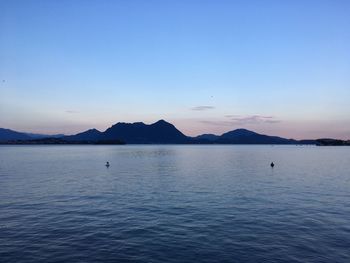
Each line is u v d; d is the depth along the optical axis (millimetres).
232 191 42500
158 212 30219
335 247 20406
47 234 23234
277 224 25844
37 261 18266
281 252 19594
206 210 30969
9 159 120688
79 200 36312
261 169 77062
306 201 35406
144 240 21922
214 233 23469
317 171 72000
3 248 20344
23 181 53406
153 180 54938
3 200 36281
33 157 136500
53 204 34062
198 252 19656
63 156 146625
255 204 33750
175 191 42656
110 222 26609
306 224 25812
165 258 18719
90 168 80562
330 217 28125
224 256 18984
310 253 19406
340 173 67562
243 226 25281
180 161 110062
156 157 138750
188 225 25672
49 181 53500
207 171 71750
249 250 19953
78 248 20359
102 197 38250
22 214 29422
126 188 45500
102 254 19328
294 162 105438
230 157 139000
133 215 29062
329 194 40094
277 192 41625
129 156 148125
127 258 18703
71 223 26266
